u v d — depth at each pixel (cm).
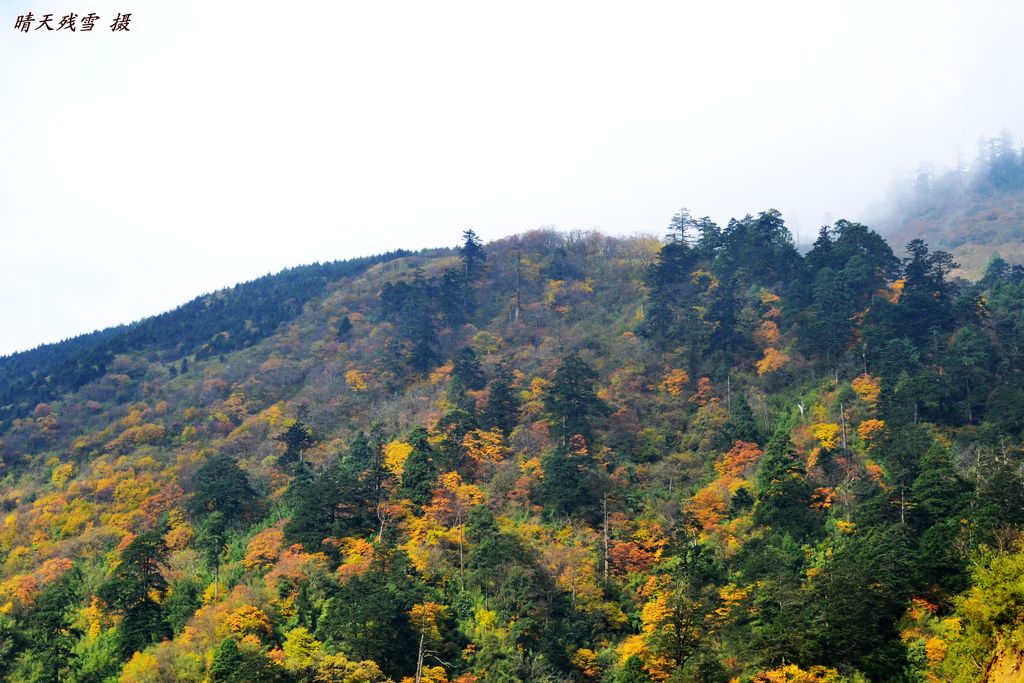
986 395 8450
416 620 6356
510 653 6216
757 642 5534
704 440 9100
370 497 8262
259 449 10319
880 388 8838
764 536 7069
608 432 9412
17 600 7369
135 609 6906
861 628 5403
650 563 7325
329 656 5947
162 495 9175
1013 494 5988
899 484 7012
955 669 4616
